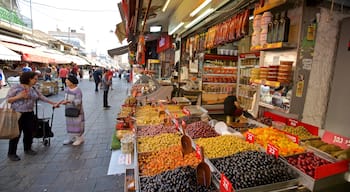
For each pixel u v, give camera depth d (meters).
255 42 2.70
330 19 2.38
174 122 3.12
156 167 1.92
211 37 4.16
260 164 1.75
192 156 2.06
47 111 7.81
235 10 3.48
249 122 3.31
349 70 2.43
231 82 7.14
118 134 3.63
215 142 2.33
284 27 2.31
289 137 2.43
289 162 1.90
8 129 3.51
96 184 3.03
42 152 4.12
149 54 11.26
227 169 1.70
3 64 12.58
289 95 2.51
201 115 3.61
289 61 2.37
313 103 2.58
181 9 5.21
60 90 14.40
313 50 2.39
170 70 9.92
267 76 2.53
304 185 1.64
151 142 2.54
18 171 3.38
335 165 1.64
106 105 8.98
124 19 5.77
